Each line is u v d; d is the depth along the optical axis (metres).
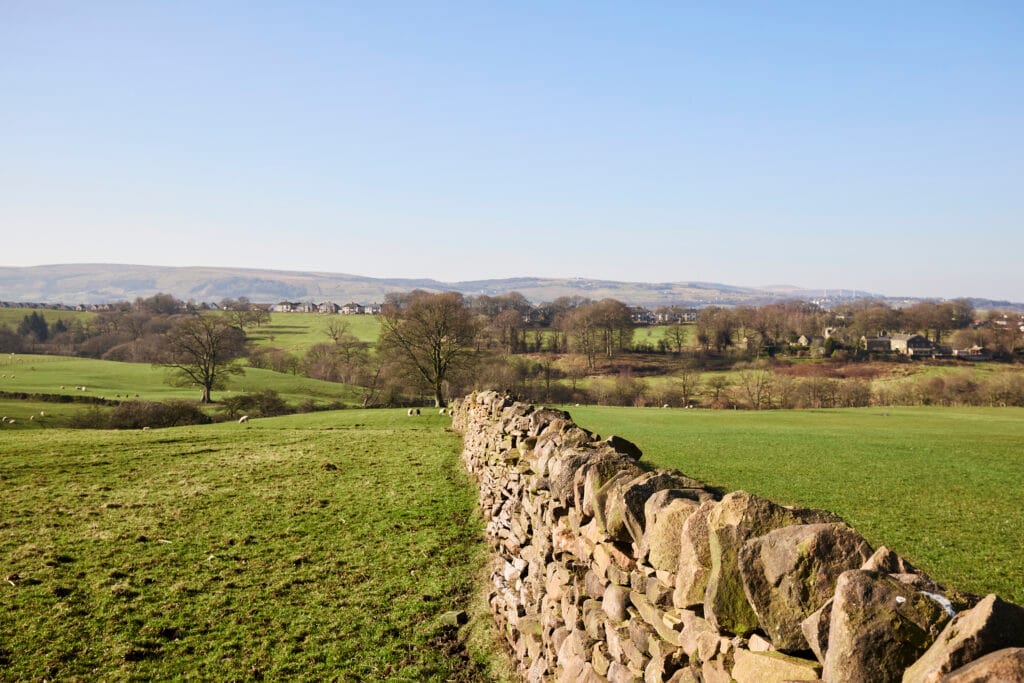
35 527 16.36
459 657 10.77
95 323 148.25
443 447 28.88
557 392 86.44
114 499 19.27
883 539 13.11
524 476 11.37
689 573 5.20
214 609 12.33
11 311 160.12
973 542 12.81
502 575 11.91
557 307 149.38
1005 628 3.17
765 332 131.00
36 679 9.91
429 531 16.41
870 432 35.91
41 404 68.00
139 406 57.59
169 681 9.98
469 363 62.06
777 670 4.07
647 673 5.70
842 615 3.58
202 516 17.67
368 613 12.23
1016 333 122.81
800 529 4.41
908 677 3.26
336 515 17.84
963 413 57.38
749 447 28.30
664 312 174.00
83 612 11.97
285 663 10.51
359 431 35.56
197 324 74.00
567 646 7.88
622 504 6.51
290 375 102.50
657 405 84.94
